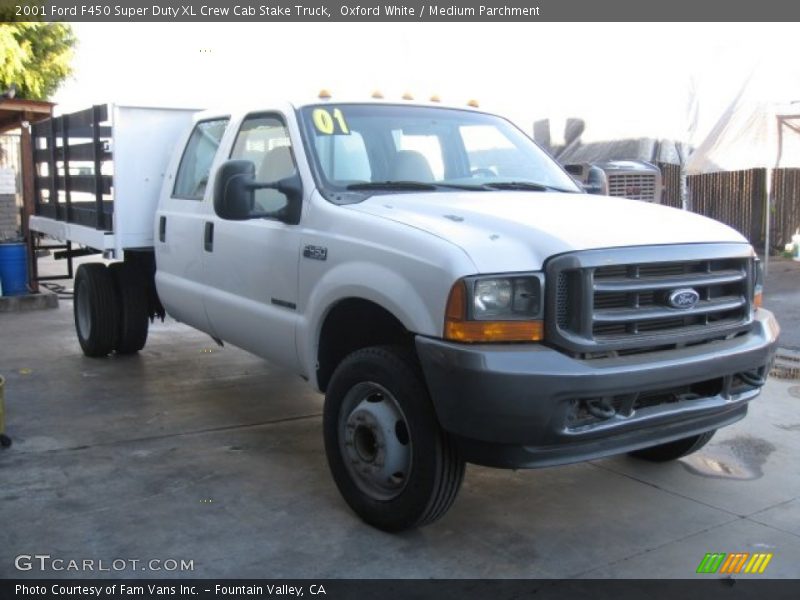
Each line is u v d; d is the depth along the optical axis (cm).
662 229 400
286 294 477
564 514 443
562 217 403
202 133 614
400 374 389
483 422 352
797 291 1195
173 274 621
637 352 379
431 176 506
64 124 821
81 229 763
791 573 381
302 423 594
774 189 1669
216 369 745
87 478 482
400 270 386
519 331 359
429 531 420
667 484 487
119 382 697
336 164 480
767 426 595
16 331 920
